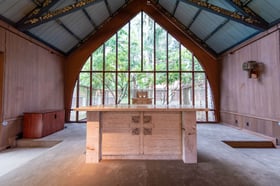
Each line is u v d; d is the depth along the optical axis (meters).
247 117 5.79
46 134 5.19
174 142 3.29
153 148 3.29
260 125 5.18
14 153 4.18
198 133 5.64
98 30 7.73
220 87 7.64
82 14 6.16
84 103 7.76
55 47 6.76
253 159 3.32
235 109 6.49
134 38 8.02
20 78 4.94
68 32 6.51
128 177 2.59
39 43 5.80
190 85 7.86
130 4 7.84
